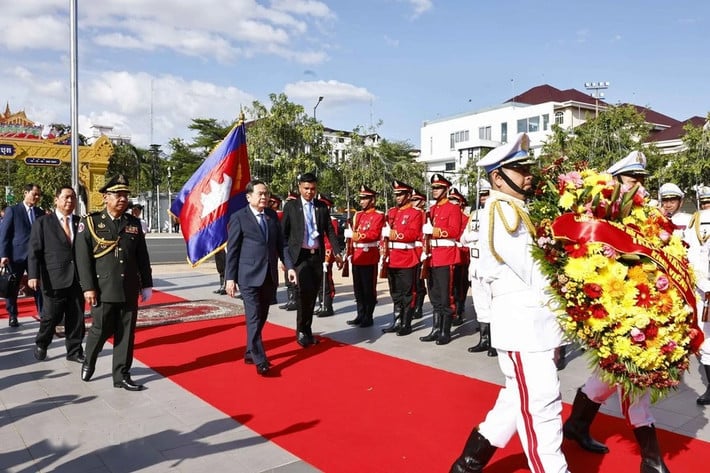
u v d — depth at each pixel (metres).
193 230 7.22
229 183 7.20
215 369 5.70
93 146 15.35
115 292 5.00
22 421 4.29
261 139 24.30
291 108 24.58
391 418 4.30
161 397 4.84
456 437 3.93
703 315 4.57
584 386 3.74
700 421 4.26
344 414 4.40
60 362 5.99
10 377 5.45
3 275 7.66
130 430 4.10
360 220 7.96
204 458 3.62
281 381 5.28
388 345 6.73
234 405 4.62
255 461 3.57
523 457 3.65
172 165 49.97
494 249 3.07
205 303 9.66
